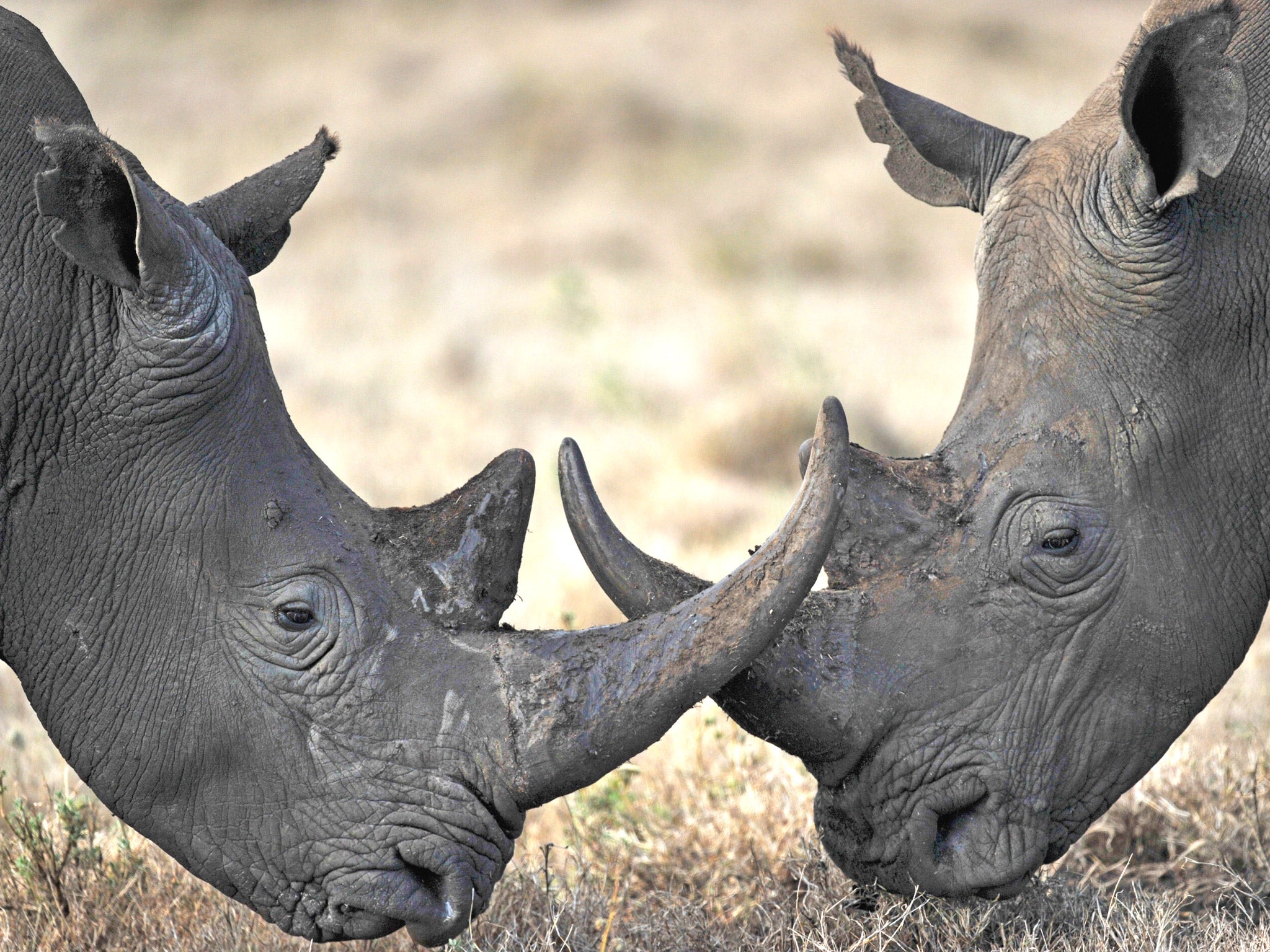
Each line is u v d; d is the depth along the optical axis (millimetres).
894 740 11188
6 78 11008
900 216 55844
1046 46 87688
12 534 10633
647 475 26797
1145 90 11258
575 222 56062
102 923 12688
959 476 11562
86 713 10672
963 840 11375
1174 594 11555
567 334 38281
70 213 9969
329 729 10406
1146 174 11250
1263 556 11906
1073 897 12602
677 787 15523
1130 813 14734
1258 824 14336
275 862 10562
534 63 77625
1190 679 11727
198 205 12156
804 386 30609
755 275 48156
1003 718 11289
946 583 11289
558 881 13352
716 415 29281
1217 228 11742
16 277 10578
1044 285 11766
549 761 10164
